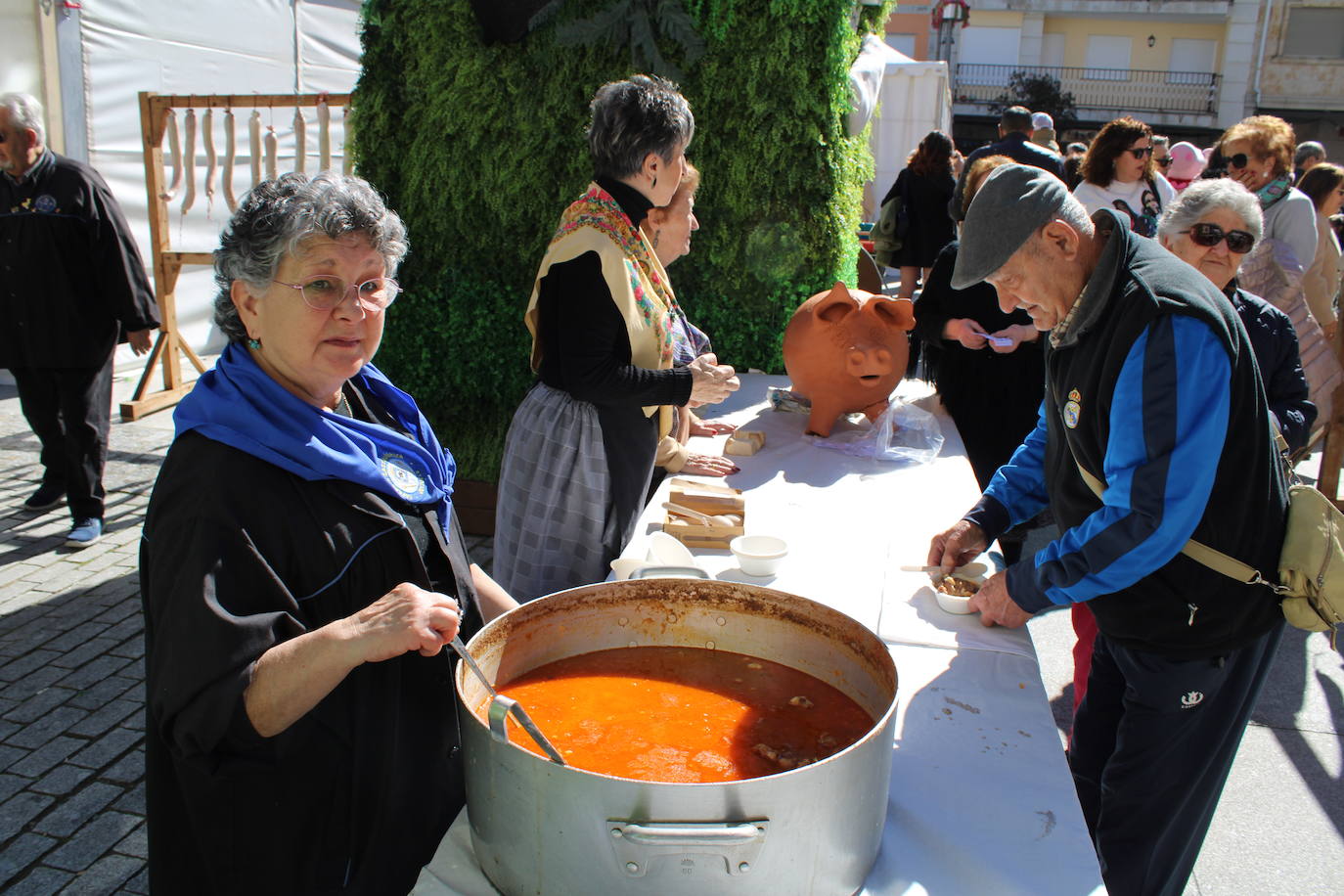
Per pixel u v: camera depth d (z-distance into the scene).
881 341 2.88
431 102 4.12
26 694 3.17
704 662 1.46
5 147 4.04
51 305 4.15
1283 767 2.96
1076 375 1.67
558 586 2.37
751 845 0.96
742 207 4.15
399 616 1.12
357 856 1.31
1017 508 2.07
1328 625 1.68
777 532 2.26
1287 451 2.00
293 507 1.22
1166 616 1.72
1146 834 1.94
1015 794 1.32
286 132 8.29
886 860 1.18
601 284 2.16
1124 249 1.58
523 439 2.38
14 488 5.02
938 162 7.57
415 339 4.41
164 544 1.16
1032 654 1.70
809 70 4.03
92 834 2.53
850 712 1.33
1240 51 30.77
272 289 1.24
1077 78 32.56
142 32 6.98
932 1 31.83
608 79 4.02
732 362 4.32
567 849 1.01
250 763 1.16
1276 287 3.64
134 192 7.14
